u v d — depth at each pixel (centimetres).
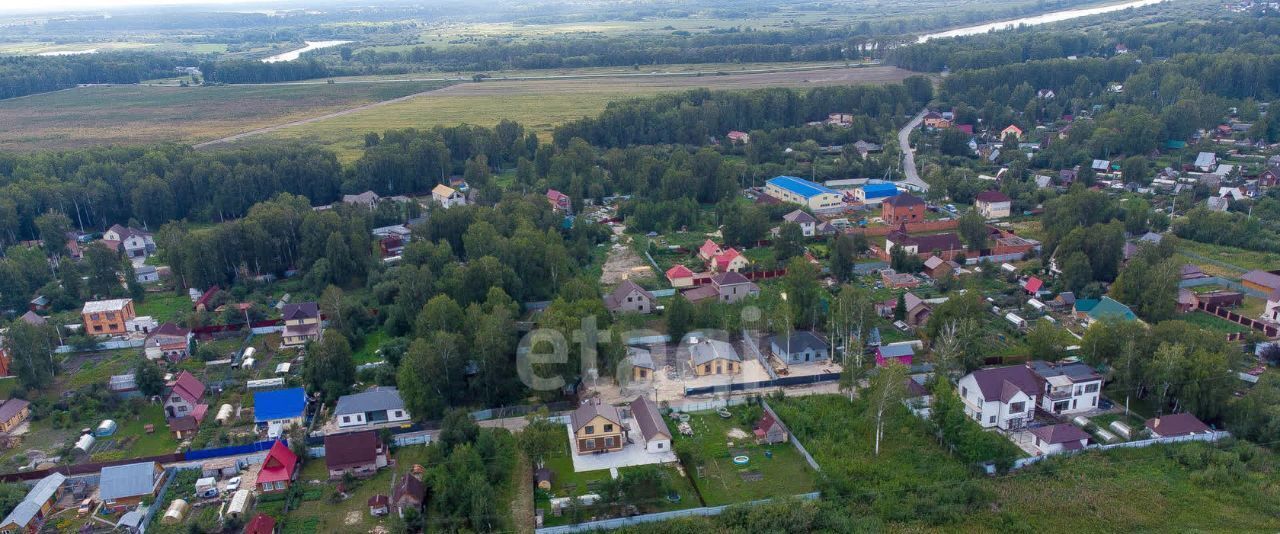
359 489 7912
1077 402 9031
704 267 14700
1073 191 16650
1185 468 7812
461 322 10375
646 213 17225
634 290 12356
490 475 7875
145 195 18000
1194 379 8475
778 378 9925
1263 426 8106
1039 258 14600
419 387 8956
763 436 8588
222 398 10038
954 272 13725
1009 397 8638
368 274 14175
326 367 9806
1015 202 18050
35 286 14138
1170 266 11675
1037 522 7100
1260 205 16675
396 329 11931
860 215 18062
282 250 15138
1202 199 17725
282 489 7912
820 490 7544
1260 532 6888
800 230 14650
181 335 11462
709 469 8088
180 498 7800
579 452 8425
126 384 10181
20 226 16850
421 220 18012
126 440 9044
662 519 7275
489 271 11994
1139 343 9262
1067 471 7800
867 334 10656
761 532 6938
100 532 7331
